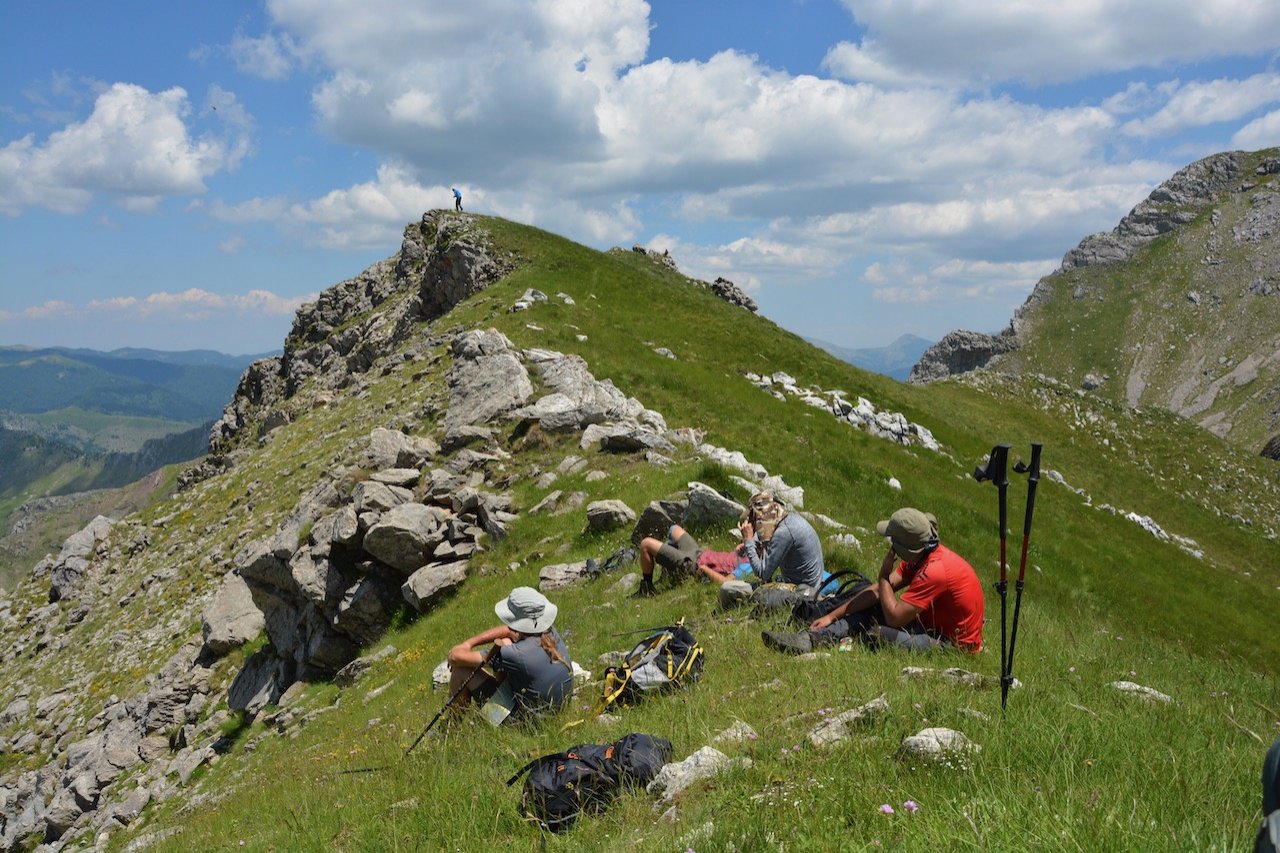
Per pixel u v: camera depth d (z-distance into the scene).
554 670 8.73
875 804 4.50
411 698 14.09
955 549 27.56
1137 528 48.97
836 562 14.49
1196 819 4.01
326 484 27.03
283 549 23.03
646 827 5.13
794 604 10.48
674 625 9.03
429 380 40.38
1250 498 77.94
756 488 19.72
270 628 23.89
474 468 24.92
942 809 4.26
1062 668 8.80
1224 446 86.56
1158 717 6.39
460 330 48.72
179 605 33.56
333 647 21.17
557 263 63.22
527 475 24.25
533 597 8.99
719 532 16.23
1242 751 5.53
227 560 34.75
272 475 42.44
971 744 5.18
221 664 24.80
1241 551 63.56
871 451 37.84
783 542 12.09
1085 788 4.53
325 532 22.42
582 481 22.45
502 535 20.77
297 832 7.42
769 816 4.57
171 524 47.00
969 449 53.12
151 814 18.94
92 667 33.03
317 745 14.30
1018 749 5.18
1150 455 81.38
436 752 8.20
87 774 22.67
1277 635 35.28
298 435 48.97
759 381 46.94
